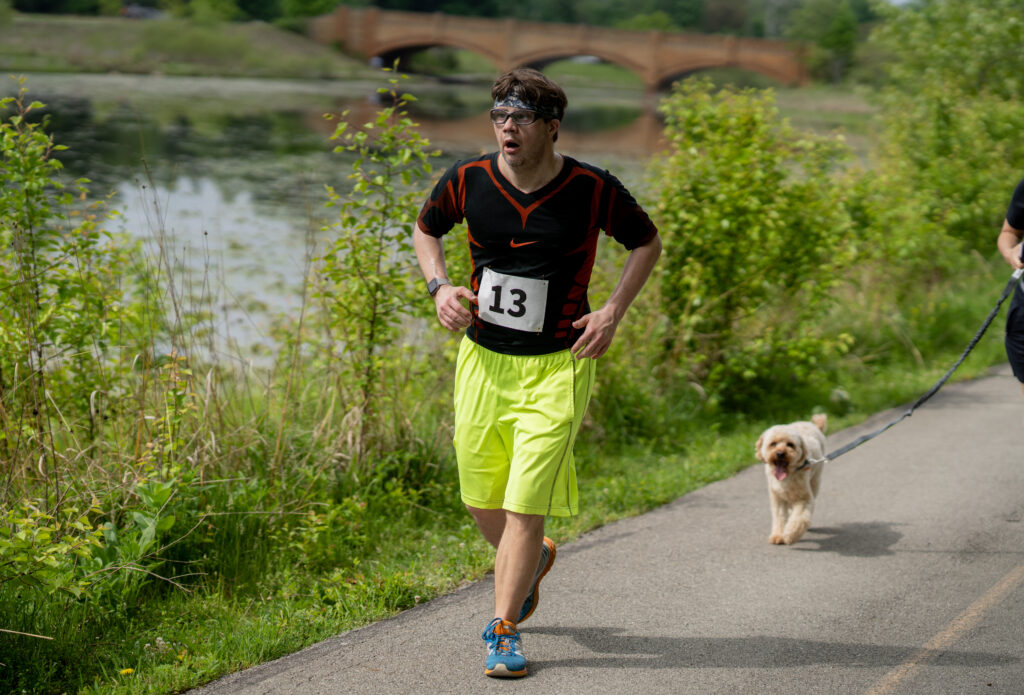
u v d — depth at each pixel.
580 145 102.12
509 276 9.43
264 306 26.58
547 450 9.41
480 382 9.73
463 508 15.45
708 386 22.64
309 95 147.38
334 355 16.09
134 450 13.45
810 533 14.56
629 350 20.97
